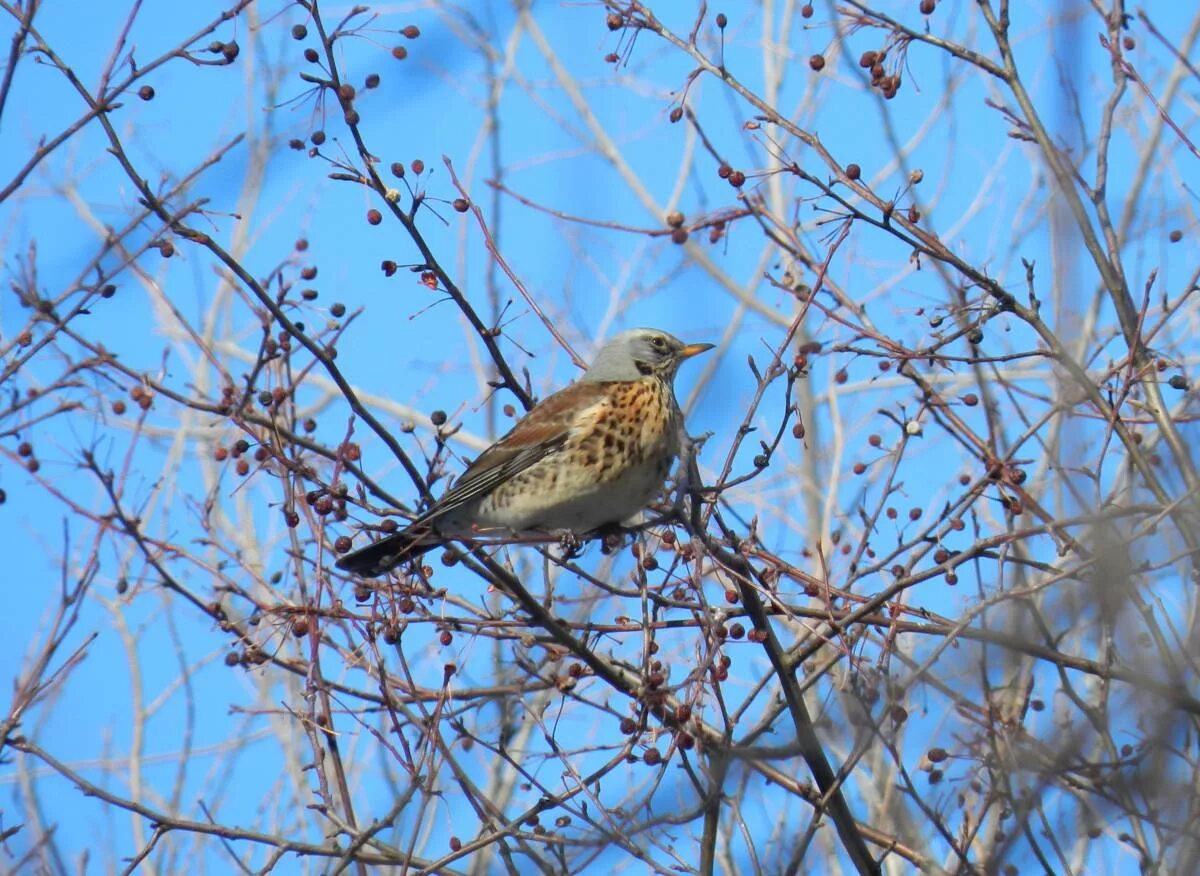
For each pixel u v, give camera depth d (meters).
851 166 13.28
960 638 11.20
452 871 12.09
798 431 12.33
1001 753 11.25
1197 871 9.90
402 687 13.06
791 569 12.13
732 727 11.62
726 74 13.46
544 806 11.44
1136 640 10.68
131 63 12.51
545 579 13.09
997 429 14.20
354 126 12.50
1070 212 11.96
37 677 11.99
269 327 12.23
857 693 11.14
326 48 12.45
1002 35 13.74
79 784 11.80
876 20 13.61
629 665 12.58
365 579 12.16
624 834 11.20
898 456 13.28
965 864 10.61
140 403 12.12
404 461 12.27
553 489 15.41
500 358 13.66
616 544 15.26
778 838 12.84
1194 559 11.25
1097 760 11.48
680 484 11.31
